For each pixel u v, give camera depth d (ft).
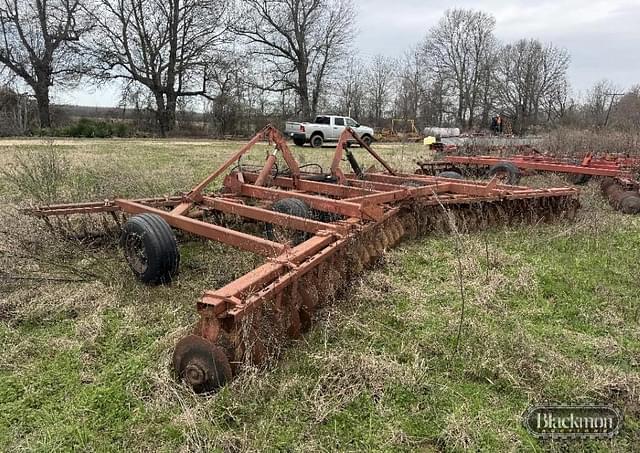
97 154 55.01
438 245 20.36
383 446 8.85
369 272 16.57
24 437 8.84
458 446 8.86
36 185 24.61
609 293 15.65
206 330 9.75
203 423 8.94
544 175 38.32
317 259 12.48
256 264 16.74
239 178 21.85
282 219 15.93
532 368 11.00
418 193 21.17
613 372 11.07
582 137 53.67
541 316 14.11
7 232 18.12
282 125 126.72
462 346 12.04
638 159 39.27
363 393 10.20
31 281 15.40
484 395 10.35
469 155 49.65
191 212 19.20
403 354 11.69
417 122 153.38
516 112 168.45
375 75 157.38
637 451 8.85
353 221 15.97
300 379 10.49
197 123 128.98
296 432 9.09
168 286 15.34
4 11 108.99
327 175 25.46
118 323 12.99
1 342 11.95
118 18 115.65
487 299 14.82
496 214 23.76
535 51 164.96
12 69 112.27
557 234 21.74
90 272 16.30
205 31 121.60
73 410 9.48
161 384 9.95
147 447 8.59
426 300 14.80
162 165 44.50
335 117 89.81
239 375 9.93
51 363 11.10
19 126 100.48
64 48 114.62
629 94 99.14
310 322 12.55
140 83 121.70
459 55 172.86
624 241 21.70
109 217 20.34
